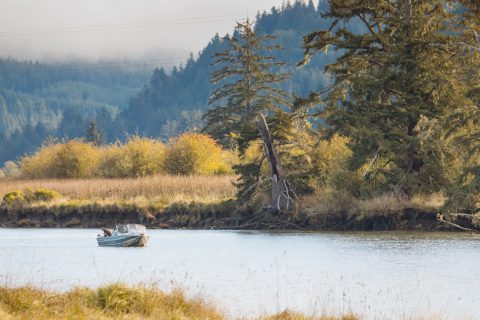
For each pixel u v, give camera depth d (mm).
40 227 77875
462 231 64125
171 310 22594
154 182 83938
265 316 24484
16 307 21312
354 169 67188
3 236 66188
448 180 65750
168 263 46000
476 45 63344
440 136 62625
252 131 73500
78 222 77750
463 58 63469
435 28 67000
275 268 43094
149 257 49281
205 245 57156
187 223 75438
